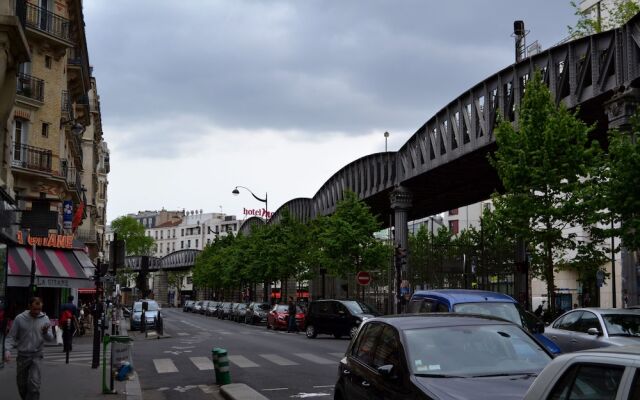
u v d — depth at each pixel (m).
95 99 65.00
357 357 7.71
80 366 18.69
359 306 30.80
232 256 81.25
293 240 61.38
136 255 132.12
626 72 24.61
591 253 23.77
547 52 28.66
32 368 10.32
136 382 15.12
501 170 24.23
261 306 54.06
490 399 5.52
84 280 34.16
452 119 36.22
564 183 23.05
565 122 23.05
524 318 13.18
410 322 7.13
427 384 5.95
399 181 44.09
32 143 34.03
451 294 13.84
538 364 6.52
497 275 46.09
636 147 18.00
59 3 36.62
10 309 33.19
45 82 35.03
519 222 23.69
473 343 6.70
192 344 28.27
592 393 3.68
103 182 89.50
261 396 12.34
